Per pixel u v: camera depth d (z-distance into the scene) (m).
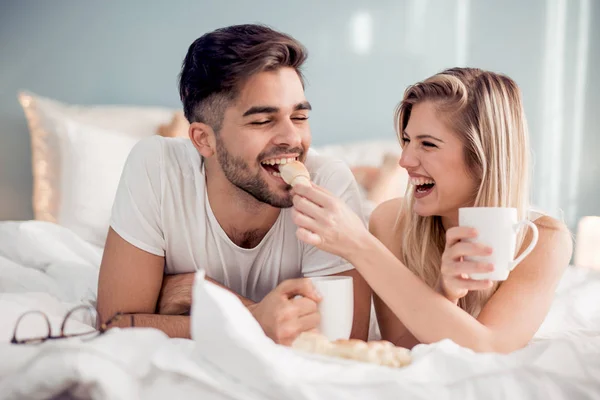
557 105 3.04
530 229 1.28
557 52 3.04
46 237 1.91
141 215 1.33
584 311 1.53
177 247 1.37
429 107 1.26
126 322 1.24
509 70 3.04
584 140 3.04
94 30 2.82
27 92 2.65
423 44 3.00
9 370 0.82
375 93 2.97
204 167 1.37
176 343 0.89
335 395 0.74
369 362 0.86
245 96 1.23
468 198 1.31
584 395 0.79
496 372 0.80
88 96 2.82
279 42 1.24
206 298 0.80
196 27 2.86
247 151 1.24
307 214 1.12
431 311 1.05
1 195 2.78
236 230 1.37
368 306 1.31
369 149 2.71
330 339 1.04
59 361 0.75
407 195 1.41
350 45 2.96
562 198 3.03
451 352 0.85
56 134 2.49
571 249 1.29
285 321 1.03
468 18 3.02
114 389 0.74
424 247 1.38
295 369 0.78
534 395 0.78
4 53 2.81
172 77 2.85
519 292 1.17
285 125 1.24
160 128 2.62
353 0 2.96
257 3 2.90
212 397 0.75
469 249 1.00
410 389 0.75
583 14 3.04
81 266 1.75
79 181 2.39
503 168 1.26
